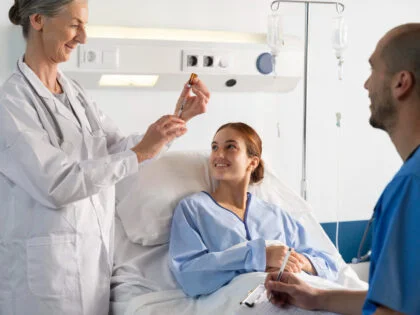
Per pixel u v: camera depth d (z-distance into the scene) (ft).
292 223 7.04
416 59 3.47
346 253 9.73
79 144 5.64
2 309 5.45
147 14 8.19
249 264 5.70
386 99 3.63
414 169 3.39
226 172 6.75
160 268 6.43
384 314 3.35
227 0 8.55
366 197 9.78
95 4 7.93
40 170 4.94
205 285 5.81
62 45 5.32
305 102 8.42
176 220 6.48
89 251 5.57
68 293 5.43
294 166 9.25
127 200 6.83
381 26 9.52
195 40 8.23
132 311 5.65
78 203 5.45
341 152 9.52
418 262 3.26
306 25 8.25
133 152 5.23
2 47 7.37
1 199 5.37
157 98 8.38
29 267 5.31
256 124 8.93
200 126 8.64
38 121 5.31
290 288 4.75
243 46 8.37
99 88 8.01
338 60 8.92
